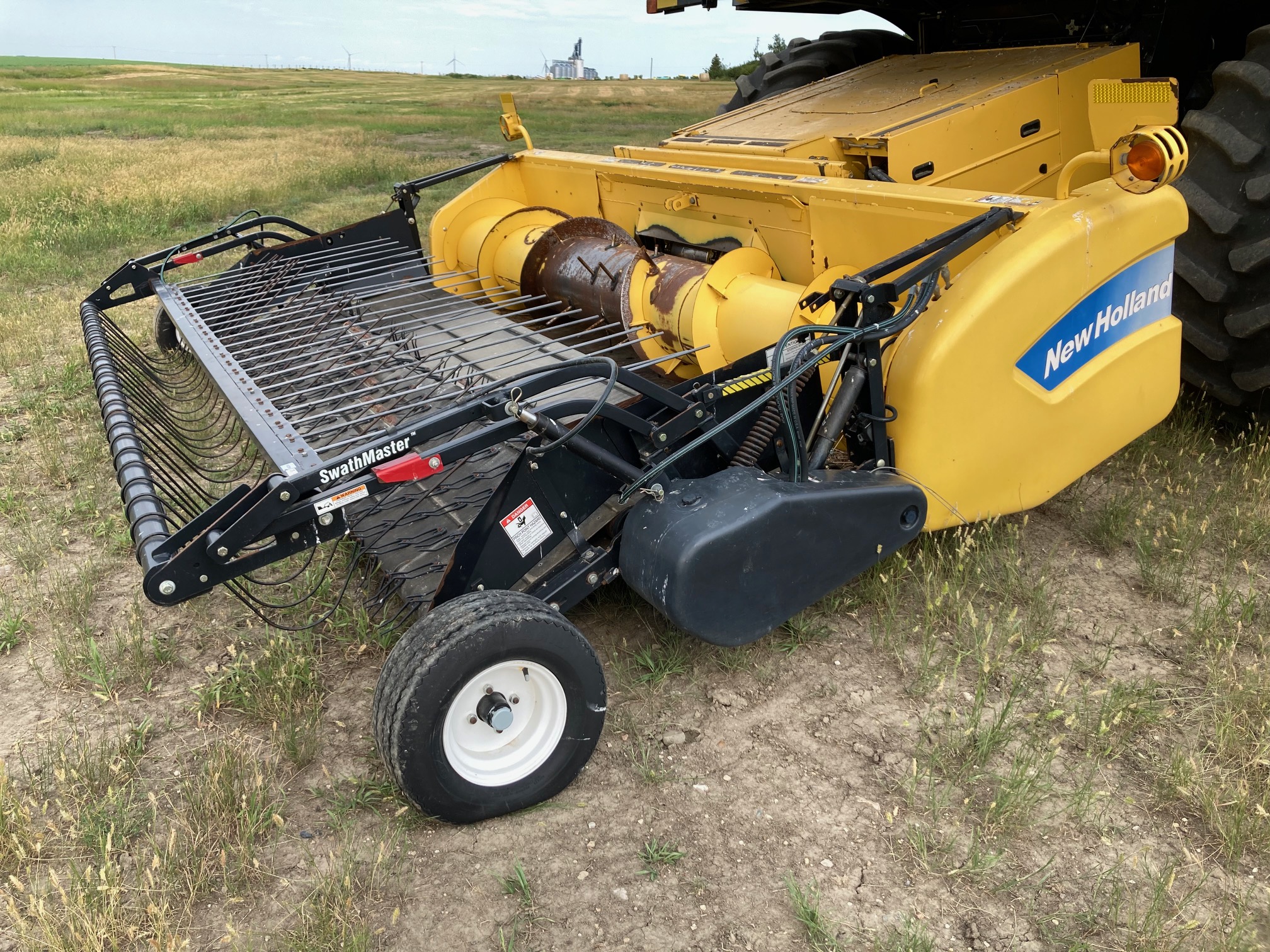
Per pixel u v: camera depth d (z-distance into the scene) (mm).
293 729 2840
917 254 2908
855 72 5129
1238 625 3057
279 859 2475
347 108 32062
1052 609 3266
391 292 4379
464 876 2408
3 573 3871
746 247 3869
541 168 5305
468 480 3588
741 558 2738
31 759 2867
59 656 3230
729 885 2363
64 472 4613
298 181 12922
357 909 2316
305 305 4234
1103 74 4230
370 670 3211
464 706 2453
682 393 3312
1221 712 2795
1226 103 3713
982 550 3625
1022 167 4113
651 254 4367
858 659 3186
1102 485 4117
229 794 2584
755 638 2891
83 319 4527
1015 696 2943
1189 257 3875
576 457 2826
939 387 3010
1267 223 3609
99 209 11344
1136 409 3559
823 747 2809
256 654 3316
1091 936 2182
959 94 4070
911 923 2219
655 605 2785
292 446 2590
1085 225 3105
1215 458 4312
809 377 3295
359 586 3592
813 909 2240
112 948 2209
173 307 4250
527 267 4605
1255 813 2438
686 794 2654
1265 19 4645
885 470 3123
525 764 2588
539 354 3992
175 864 2404
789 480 2980
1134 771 2660
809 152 4004
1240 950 2086
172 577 2305
